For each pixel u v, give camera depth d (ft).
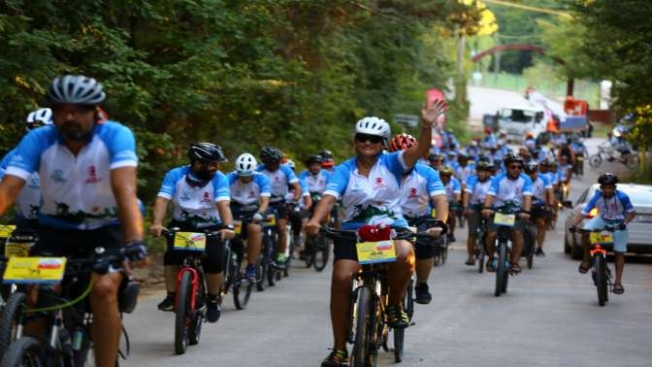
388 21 181.16
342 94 159.22
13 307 34.19
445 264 108.06
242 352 53.47
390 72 202.59
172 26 89.30
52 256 33.91
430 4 173.37
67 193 33.04
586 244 79.41
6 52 65.41
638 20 130.11
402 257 44.60
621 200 78.43
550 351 55.31
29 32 69.87
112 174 32.09
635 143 158.81
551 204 111.34
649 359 53.62
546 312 72.13
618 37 141.79
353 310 43.45
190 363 50.16
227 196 58.13
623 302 79.20
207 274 57.82
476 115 492.95
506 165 87.81
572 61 281.33
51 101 31.42
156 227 55.67
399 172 44.78
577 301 79.41
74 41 72.43
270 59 103.91
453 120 348.59
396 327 46.68
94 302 32.01
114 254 31.78
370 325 43.62
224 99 102.37
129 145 32.42
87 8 75.97
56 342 32.60
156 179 98.53
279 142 119.03
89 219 33.68
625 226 78.54
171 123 101.30
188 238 54.60
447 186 126.93
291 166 95.09
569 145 286.46
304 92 114.21
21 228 45.75
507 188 88.58
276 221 87.76
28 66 66.39
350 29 161.89
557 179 171.63
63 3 74.23
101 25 75.77
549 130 407.44
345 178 44.60
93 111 31.96
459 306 74.23
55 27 73.97
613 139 313.53
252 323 64.59
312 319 66.59
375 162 44.80
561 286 89.71
